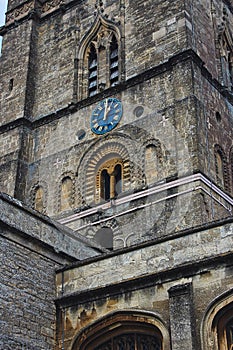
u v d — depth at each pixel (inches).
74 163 1827.0
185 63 1728.6
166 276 1052.5
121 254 1128.2
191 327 976.3
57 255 1197.7
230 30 2092.8
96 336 1099.9
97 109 1856.5
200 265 1023.6
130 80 1817.2
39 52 2119.8
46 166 1878.7
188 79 1702.8
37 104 2015.3
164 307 1036.5
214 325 983.6
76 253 1243.8
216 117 1777.8
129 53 1889.8
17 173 1863.9
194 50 1790.1
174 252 1069.8
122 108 1804.9
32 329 1089.4
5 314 1048.8
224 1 2127.2
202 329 980.6
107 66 1936.5
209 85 1787.6
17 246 1119.6
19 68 2081.7
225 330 989.2
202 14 1934.1
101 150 1798.7
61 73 2015.3
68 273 1171.3
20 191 1854.1
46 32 2140.7
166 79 1756.9
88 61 2007.9
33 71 2073.1
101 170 1781.5
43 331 1109.1
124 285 1089.4
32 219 1163.3
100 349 1101.1
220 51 1945.1
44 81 2044.8
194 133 1626.5
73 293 1140.5
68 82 1979.6
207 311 987.9
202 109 1699.1
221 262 1007.0
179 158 1624.0
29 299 1104.8
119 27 1955.0
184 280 1032.8
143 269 1091.9
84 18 2069.4
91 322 1102.4
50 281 1165.1
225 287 989.8
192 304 1000.2
